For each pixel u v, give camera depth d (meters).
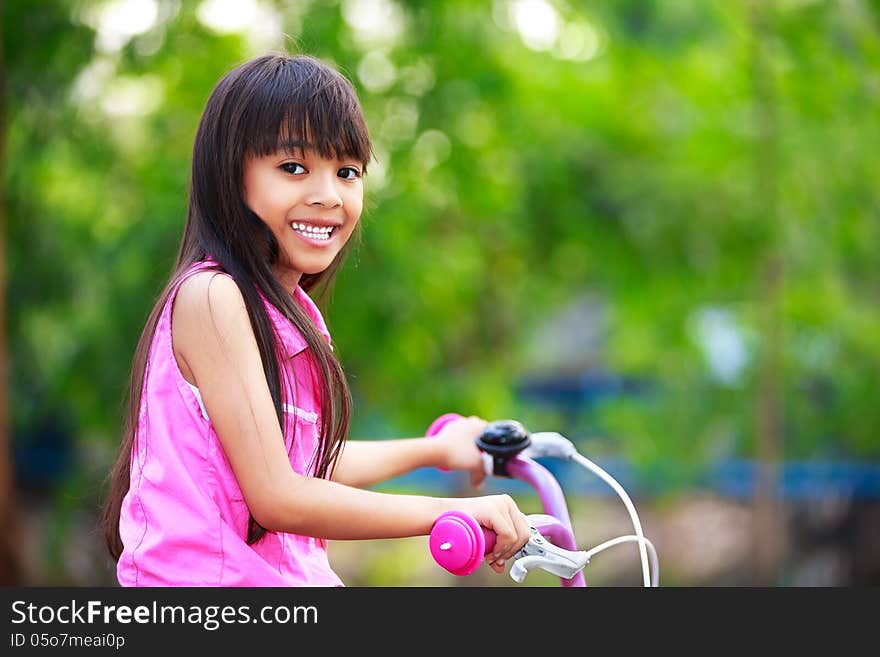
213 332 2.79
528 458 3.50
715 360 12.69
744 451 12.88
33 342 9.83
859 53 10.09
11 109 8.62
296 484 2.75
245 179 2.96
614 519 13.94
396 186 9.25
